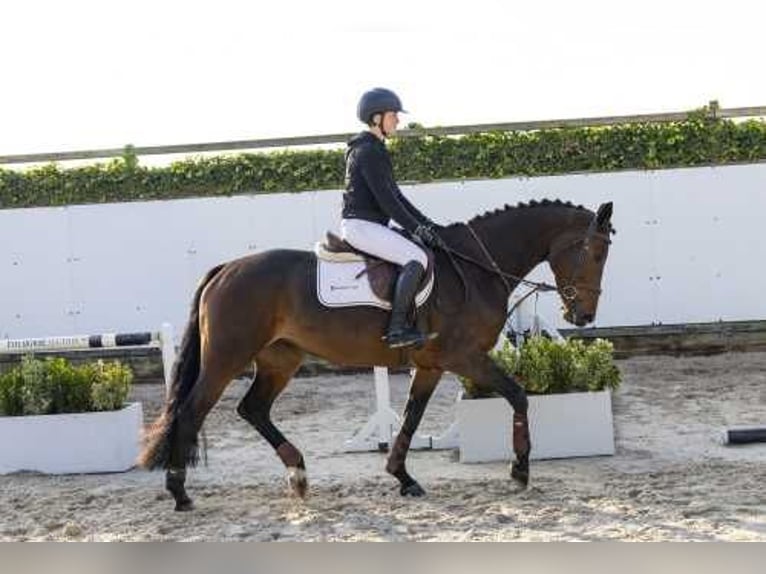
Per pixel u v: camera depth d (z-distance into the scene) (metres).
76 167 18.33
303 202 17.81
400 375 17.27
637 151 17.42
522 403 9.01
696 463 9.96
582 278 9.27
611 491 8.97
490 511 8.42
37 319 18.22
